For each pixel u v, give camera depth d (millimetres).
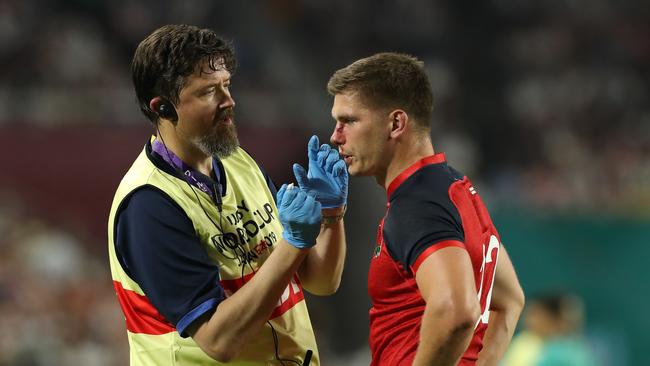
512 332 11586
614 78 55812
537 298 24469
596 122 53156
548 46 56156
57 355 30828
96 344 32031
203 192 10820
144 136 36875
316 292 12070
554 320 24297
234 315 10078
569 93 53906
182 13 48125
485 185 45375
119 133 36656
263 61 46906
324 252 11688
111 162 36438
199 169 11016
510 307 11609
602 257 34406
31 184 35844
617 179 45688
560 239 34562
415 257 9633
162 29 10656
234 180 11367
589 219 34594
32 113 37969
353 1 53938
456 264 9406
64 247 34594
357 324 34781
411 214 9852
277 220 11648
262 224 11336
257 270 11094
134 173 10867
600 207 38688
